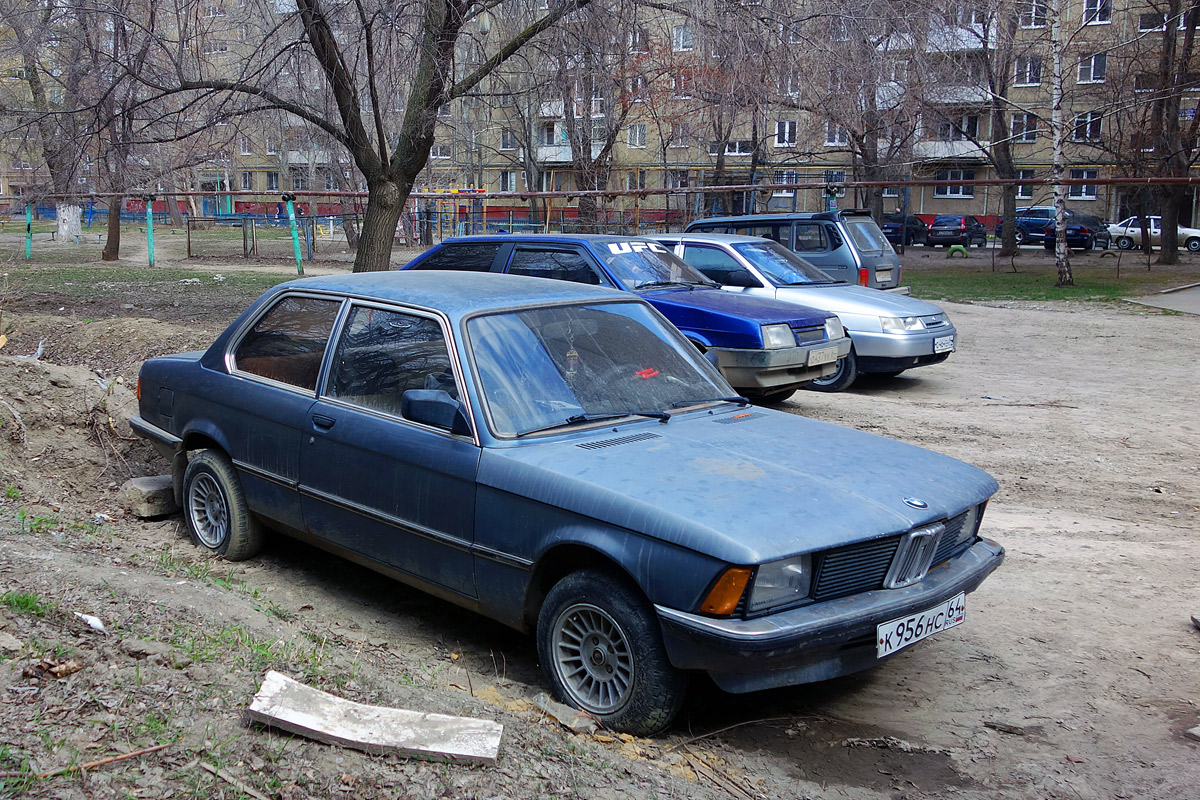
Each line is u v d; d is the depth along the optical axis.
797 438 4.34
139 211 57.34
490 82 14.12
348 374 4.71
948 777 3.47
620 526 3.50
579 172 26.70
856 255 13.57
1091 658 4.44
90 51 13.30
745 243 11.41
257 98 13.55
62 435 7.11
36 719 2.89
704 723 3.84
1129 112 31.23
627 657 3.57
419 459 4.19
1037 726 3.84
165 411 5.80
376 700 3.37
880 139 32.50
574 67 13.31
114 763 2.72
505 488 3.86
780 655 3.29
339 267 27.61
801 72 12.80
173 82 13.58
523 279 5.23
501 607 4.00
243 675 3.38
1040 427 8.92
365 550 4.57
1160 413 9.58
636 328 4.92
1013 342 14.92
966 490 4.02
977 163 42.72
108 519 6.01
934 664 4.40
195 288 20.11
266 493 5.10
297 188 46.81
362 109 13.99
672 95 23.06
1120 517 6.45
